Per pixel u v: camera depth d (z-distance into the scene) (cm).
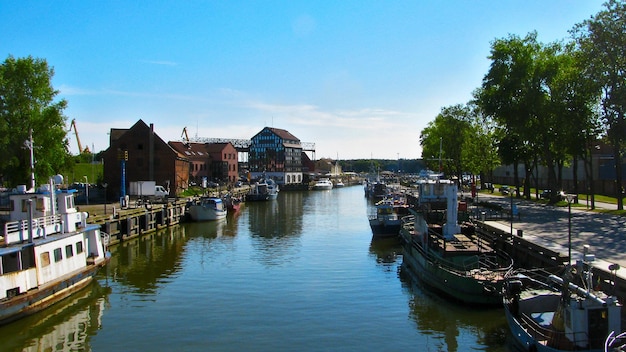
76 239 3203
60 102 5569
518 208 6072
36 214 3159
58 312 2852
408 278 3597
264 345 2342
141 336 2472
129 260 4319
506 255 3328
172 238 5609
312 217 7669
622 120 5141
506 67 6369
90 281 3369
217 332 2516
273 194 11519
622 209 5409
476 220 4666
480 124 9312
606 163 8612
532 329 2134
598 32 4969
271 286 3388
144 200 6962
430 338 2417
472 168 9200
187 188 9888
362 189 16725
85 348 2330
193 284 3456
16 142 5212
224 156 13650
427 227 3484
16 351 2305
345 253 4584
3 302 2505
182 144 12812
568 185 9475
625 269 2609
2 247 2659
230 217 7756
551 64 6112
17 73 5297
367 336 2450
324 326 2594
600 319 1909
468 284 2800
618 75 5012
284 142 16862
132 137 8819
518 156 7944
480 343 2348
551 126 6166
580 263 2069
